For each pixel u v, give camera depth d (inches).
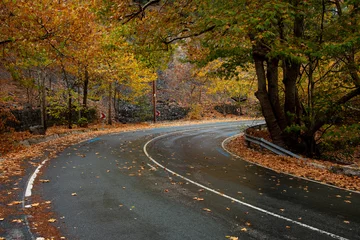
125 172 396.8
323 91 641.6
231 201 284.2
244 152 626.2
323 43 482.0
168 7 504.7
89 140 746.2
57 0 479.8
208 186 339.6
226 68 698.2
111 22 518.3
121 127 1192.8
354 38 432.5
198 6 478.6
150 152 581.9
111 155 530.6
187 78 1774.1
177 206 264.8
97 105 1425.9
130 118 1446.9
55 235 198.8
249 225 224.4
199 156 558.3
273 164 496.7
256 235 206.5
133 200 278.7
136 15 520.1
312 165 485.4
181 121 1582.2
